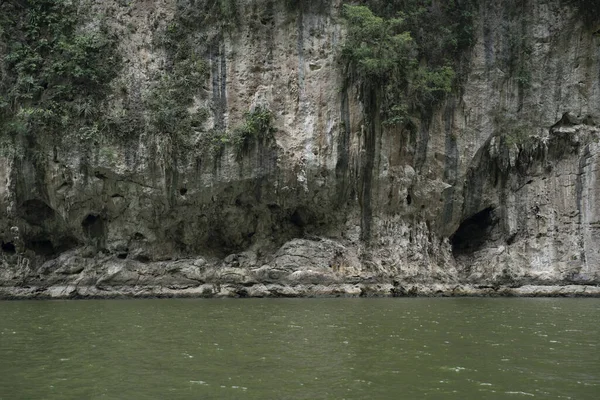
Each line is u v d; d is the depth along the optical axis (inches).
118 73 1416.1
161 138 1382.9
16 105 1360.7
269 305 1096.2
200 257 1427.2
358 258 1438.2
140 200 1385.3
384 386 451.8
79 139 1348.4
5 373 498.0
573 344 637.9
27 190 1358.3
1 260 1369.3
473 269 1536.7
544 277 1514.5
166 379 472.7
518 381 470.9
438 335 694.5
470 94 1563.7
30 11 1412.4
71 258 1378.0
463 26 1562.5
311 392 433.7
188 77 1433.3
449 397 424.8
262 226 1470.2
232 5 1470.2
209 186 1403.8
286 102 1467.8
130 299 1294.3
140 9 1471.5
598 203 1535.4
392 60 1448.1
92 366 521.3
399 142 1487.5
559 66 1596.9
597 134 1567.4
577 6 1585.9
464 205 1578.5
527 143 1574.8
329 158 1449.3
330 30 1483.8
